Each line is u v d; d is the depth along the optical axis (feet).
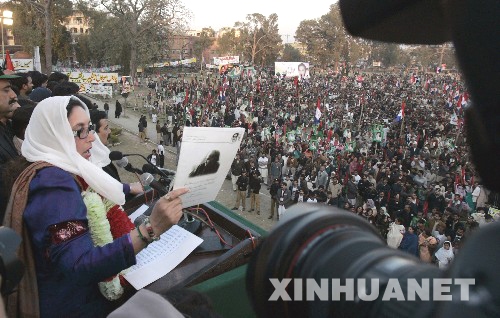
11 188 5.80
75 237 4.95
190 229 7.75
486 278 1.21
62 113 5.68
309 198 44.01
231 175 53.83
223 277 6.24
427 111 112.06
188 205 7.13
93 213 5.83
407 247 33.45
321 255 1.66
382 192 44.68
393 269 1.52
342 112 104.68
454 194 45.01
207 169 6.88
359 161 55.31
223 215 8.10
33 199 5.03
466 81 1.27
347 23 1.61
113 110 111.04
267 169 56.75
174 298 3.10
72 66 204.54
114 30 166.81
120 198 6.19
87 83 107.45
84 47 193.57
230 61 196.03
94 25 187.93
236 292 6.31
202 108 106.22
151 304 2.67
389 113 107.96
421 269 1.49
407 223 37.40
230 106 105.60
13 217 5.06
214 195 7.41
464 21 1.24
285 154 58.39
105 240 5.86
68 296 5.40
